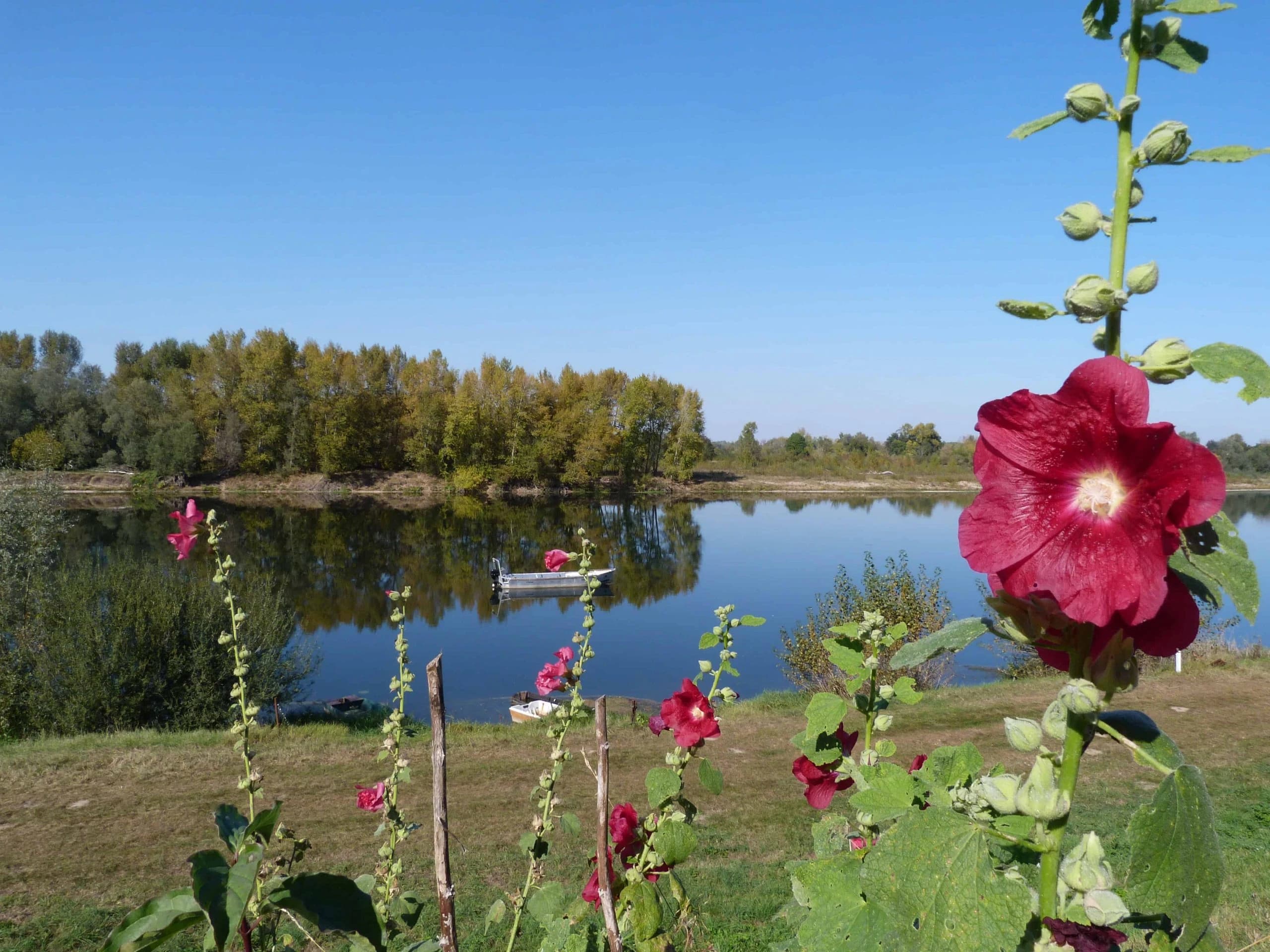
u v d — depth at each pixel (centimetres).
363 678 1981
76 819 924
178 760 1131
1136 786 876
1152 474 84
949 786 141
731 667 230
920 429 10769
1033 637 99
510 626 2570
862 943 116
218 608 1462
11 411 5569
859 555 3806
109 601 1479
